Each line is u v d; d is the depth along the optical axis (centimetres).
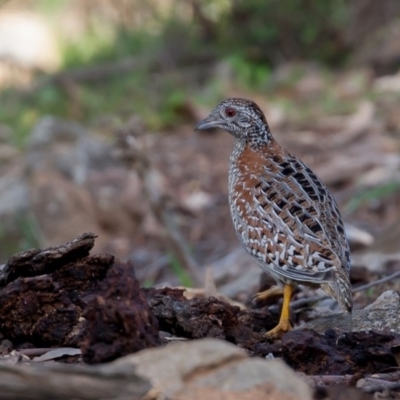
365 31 2328
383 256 1084
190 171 1780
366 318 720
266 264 752
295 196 752
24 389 489
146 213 1627
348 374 617
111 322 566
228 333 670
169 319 670
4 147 1961
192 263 1295
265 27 2394
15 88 2314
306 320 806
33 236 1612
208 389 502
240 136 844
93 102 2186
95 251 1575
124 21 2575
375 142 1747
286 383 502
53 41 2678
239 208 783
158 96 2192
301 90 2127
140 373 508
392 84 2078
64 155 1694
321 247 718
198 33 2456
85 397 492
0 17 2802
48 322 648
